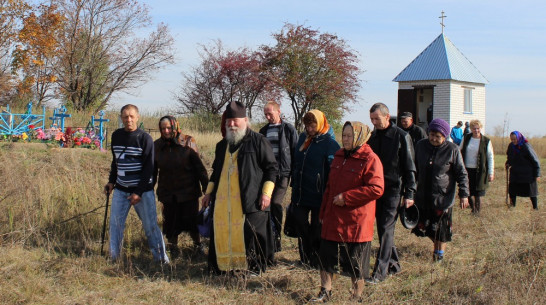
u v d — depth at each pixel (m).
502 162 19.78
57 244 6.57
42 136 14.40
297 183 6.18
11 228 6.75
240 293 5.23
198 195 6.82
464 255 6.70
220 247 5.75
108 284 5.45
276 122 6.94
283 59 28.31
